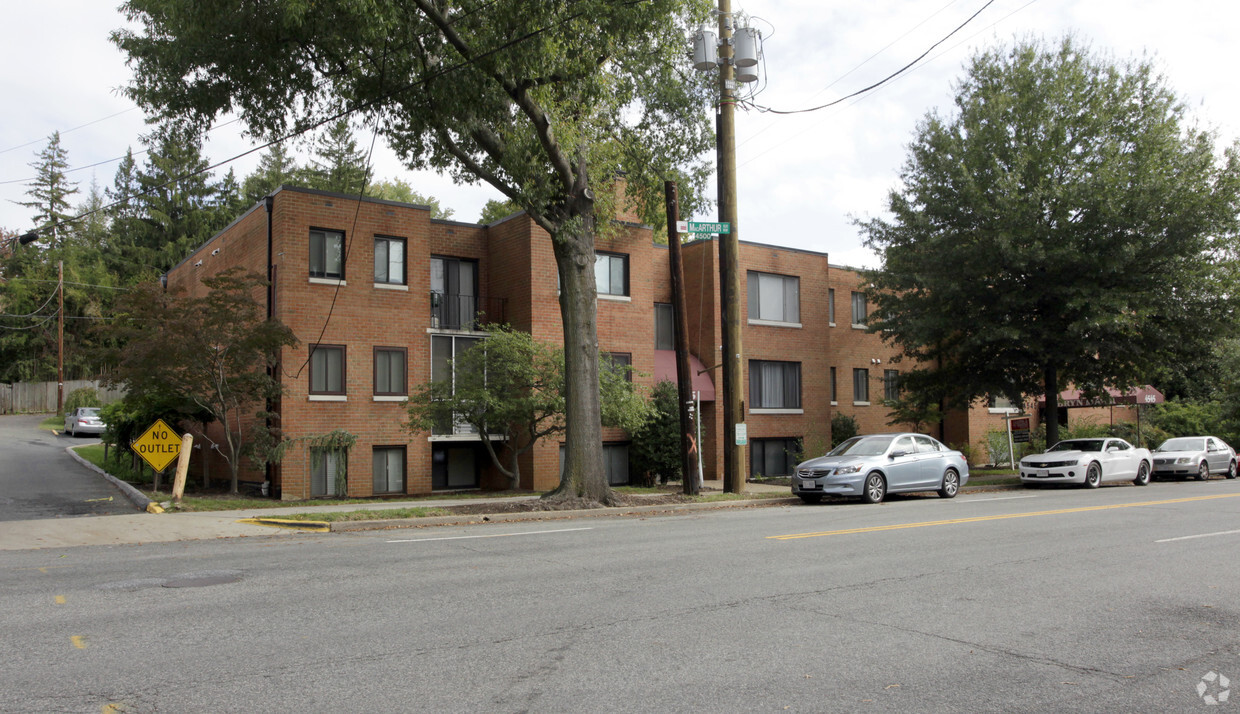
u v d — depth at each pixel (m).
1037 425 36.91
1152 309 22.94
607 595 7.66
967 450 32.34
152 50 14.89
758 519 14.58
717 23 18.91
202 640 6.07
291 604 7.29
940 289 24.48
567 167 16.80
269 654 5.71
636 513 16.28
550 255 24.06
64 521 14.04
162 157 56.28
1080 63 24.31
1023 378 26.61
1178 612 7.08
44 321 53.12
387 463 21.98
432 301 23.92
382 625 6.53
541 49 14.30
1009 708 4.74
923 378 27.45
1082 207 23.08
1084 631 6.45
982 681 5.21
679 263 18.95
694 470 18.80
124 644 5.96
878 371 32.69
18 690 4.94
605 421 21.05
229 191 58.94
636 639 6.13
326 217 21.36
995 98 24.31
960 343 25.80
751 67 18.75
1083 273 23.17
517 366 20.70
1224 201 21.95
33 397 52.38
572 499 16.67
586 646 5.93
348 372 21.38
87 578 8.65
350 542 11.70
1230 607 7.27
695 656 5.70
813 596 7.64
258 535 12.77
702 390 26.41
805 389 29.25
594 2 14.40
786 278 29.38
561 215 17.22
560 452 24.02
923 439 19.58
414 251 22.67
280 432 19.83
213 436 24.75
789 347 28.95
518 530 13.07
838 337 31.55
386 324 22.05
